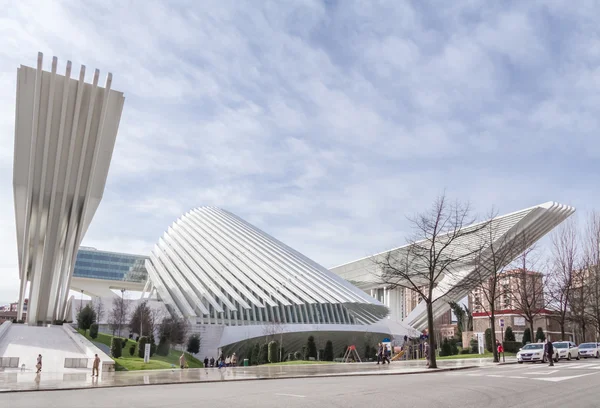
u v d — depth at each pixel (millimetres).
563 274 44906
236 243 68312
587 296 46250
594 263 45938
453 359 38781
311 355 47000
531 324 41312
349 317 57594
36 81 40000
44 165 44250
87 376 24641
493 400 12141
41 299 52938
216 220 77625
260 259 64312
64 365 30859
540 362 30688
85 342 37812
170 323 49375
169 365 34188
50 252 50219
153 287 66562
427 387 15406
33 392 16875
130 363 33719
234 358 43719
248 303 55906
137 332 51031
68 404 12766
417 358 51312
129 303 54781
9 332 42969
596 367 23453
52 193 46625
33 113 41812
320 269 68438
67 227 53000
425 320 74312
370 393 13945
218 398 13508
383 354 34969
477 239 58906
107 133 45719
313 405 11617
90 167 46594
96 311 53875
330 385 17172
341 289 62000
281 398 13109
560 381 16641
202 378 22578
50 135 43500
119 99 44344
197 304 53719
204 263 63156
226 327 51906
